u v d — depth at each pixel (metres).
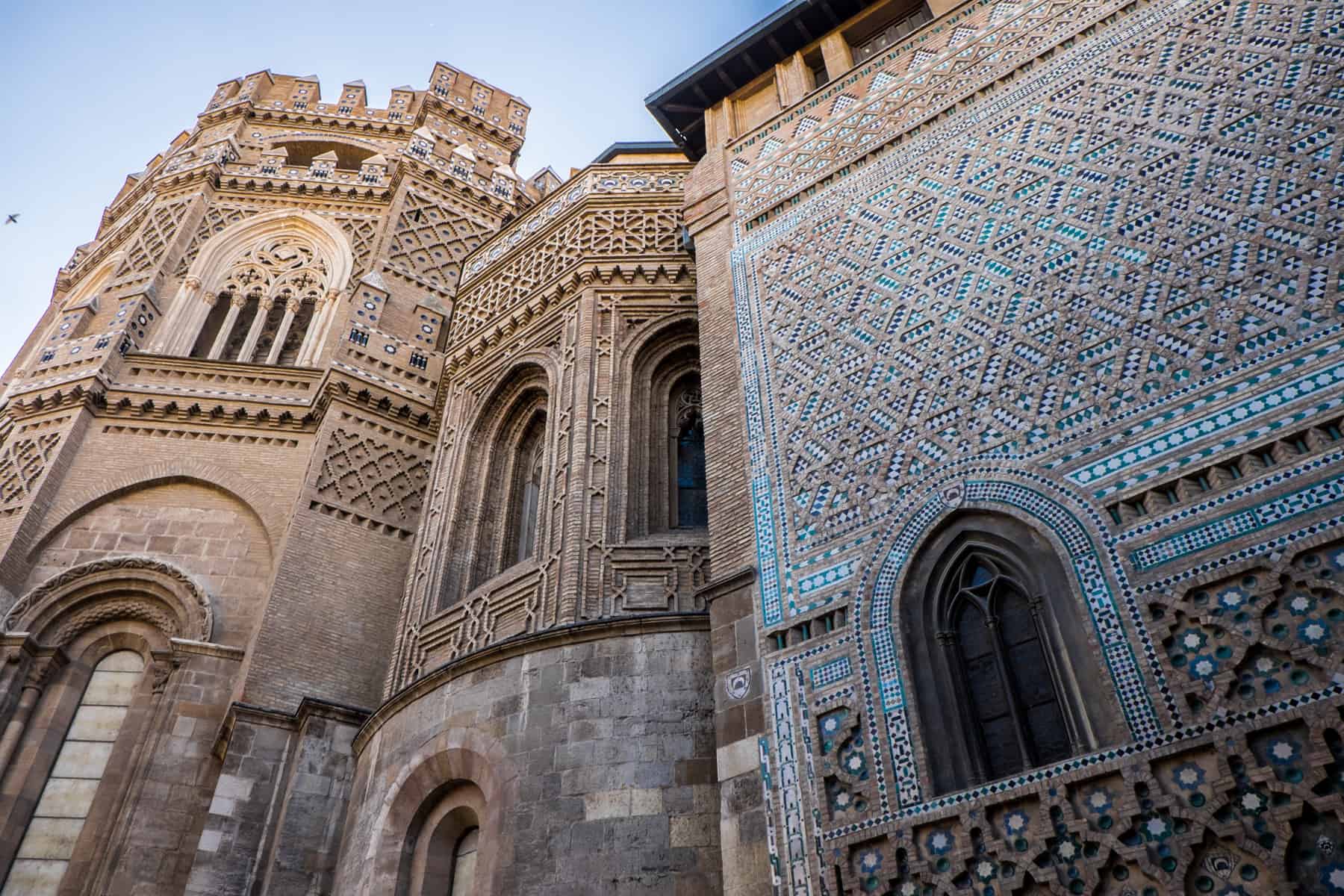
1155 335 10.32
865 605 10.75
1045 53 14.14
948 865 8.81
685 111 19.48
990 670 9.80
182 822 16.97
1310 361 9.16
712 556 12.74
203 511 21.89
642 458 17.16
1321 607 8.05
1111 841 8.09
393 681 16.81
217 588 20.48
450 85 36.88
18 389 23.72
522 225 22.11
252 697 17.81
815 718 10.40
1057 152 12.84
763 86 18.75
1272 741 7.77
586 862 11.70
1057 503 9.95
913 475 11.30
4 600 19.69
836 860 9.41
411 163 30.61
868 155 15.27
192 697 18.42
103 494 21.72
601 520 15.85
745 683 11.27
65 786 18.03
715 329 15.16
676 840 11.73
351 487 21.72
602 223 20.02
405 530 21.78
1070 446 10.23
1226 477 9.06
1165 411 9.78
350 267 28.67
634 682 13.06
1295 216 10.09
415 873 13.27
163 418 23.36
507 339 20.22
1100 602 9.18
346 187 30.58
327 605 19.75
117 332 24.92
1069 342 10.93
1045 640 9.48
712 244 16.44
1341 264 9.45
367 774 14.98
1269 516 8.66
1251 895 7.36
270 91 36.25
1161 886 7.72
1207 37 12.39
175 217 29.38
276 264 29.16
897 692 9.98
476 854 12.94
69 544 21.05
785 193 16.02
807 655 10.88
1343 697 7.61
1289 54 11.41
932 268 13.02
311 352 26.62
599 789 12.23
